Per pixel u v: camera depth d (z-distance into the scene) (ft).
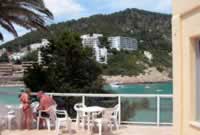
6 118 44.55
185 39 27.96
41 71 69.87
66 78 71.20
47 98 44.16
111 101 46.96
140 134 40.52
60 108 49.39
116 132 41.75
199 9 25.64
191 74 27.32
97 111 41.11
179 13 28.73
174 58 29.63
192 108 27.30
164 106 45.29
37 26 59.67
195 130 26.53
